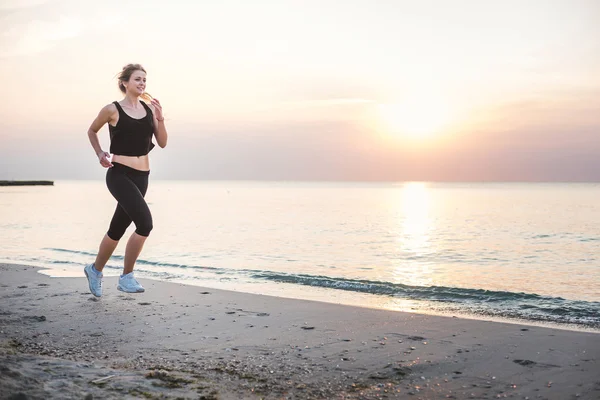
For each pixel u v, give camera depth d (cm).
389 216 3189
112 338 419
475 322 482
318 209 4050
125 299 582
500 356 370
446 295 700
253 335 432
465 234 1988
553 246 1586
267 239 1683
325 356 370
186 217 2884
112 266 938
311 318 499
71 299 577
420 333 441
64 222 2241
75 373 275
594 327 516
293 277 845
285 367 342
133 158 543
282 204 5012
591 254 1389
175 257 1208
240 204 4925
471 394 293
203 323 474
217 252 1319
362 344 404
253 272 903
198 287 668
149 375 301
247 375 322
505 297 687
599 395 289
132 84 534
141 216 544
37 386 237
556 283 920
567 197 7731
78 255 1128
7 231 1802
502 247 1550
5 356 282
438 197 8069
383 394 292
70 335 427
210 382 302
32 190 9406
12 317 489
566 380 316
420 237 1855
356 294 708
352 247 1504
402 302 654
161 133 565
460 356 370
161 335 429
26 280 700
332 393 292
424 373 331
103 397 246
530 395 291
